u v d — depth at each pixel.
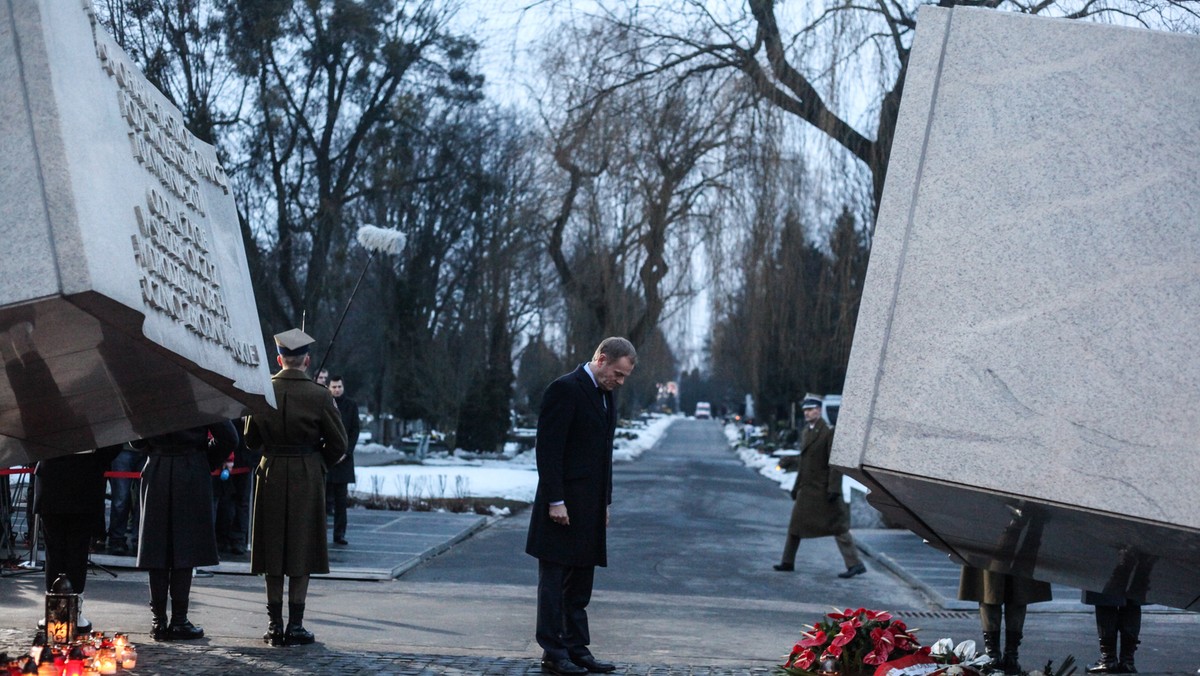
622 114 21.52
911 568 13.45
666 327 25.89
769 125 19.53
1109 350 3.93
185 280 5.19
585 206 23.67
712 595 11.25
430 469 31.08
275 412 7.35
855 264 19.23
